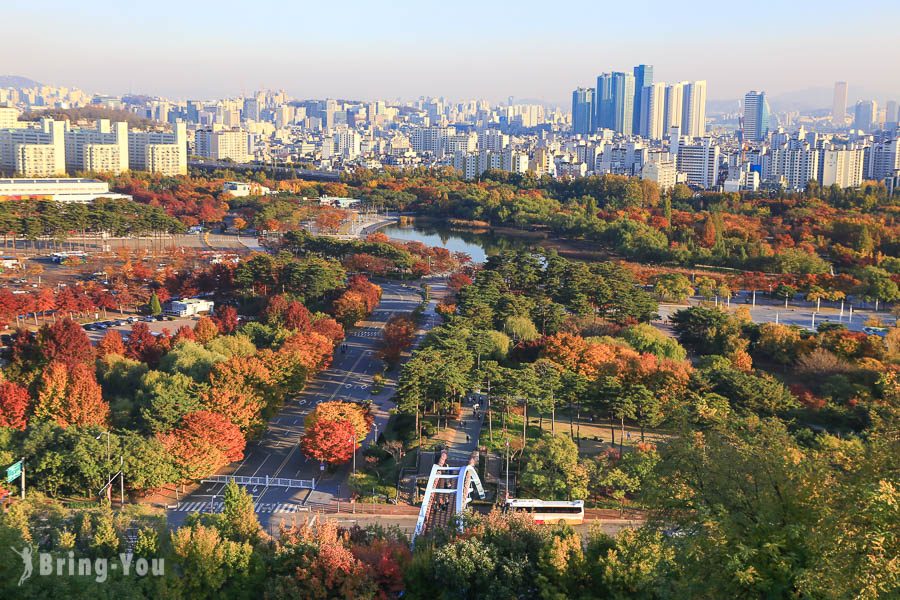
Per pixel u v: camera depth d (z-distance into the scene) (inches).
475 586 5964.6
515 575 5880.9
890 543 3725.4
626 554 5757.9
